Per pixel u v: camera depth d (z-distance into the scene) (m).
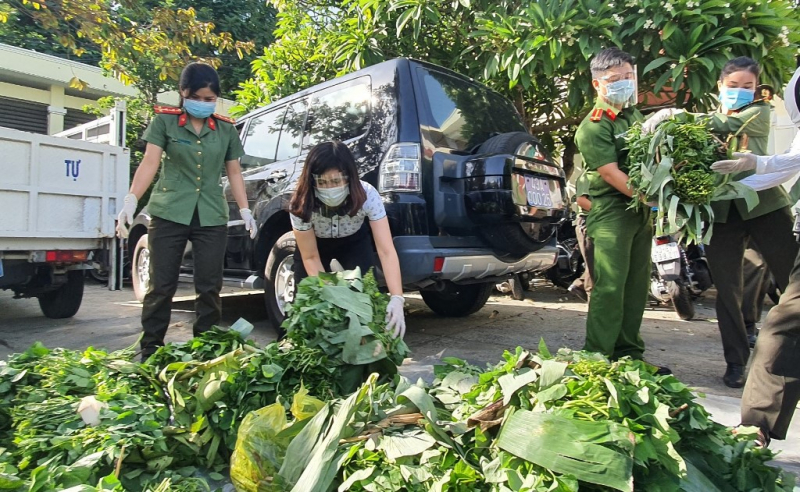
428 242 3.71
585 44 5.04
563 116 7.55
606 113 3.14
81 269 5.69
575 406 1.71
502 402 1.80
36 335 5.07
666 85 5.57
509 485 1.55
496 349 4.34
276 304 4.39
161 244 3.45
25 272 5.39
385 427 1.84
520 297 6.74
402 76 3.96
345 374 2.41
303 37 7.93
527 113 7.36
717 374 3.74
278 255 4.37
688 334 5.00
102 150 5.76
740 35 4.96
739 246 3.41
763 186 2.61
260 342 4.65
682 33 4.96
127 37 6.42
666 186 2.65
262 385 2.24
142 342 3.49
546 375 1.79
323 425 1.86
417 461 1.72
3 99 13.39
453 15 6.49
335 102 4.42
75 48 6.36
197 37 6.80
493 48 5.84
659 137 2.67
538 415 1.64
